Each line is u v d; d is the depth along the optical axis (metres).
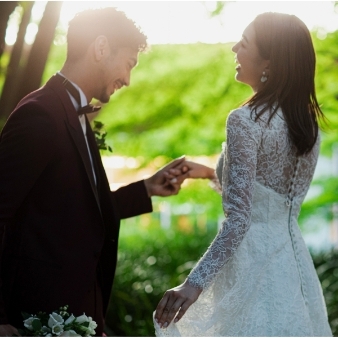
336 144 8.89
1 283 2.83
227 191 2.83
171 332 2.83
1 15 4.15
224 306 2.87
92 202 3.04
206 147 8.84
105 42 3.13
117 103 8.48
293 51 2.95
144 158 9.19
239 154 2.82
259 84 3.05
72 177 3.00
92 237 3.02
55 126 2.96
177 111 8.38
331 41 7.29
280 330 2.86
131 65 3.23
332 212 9.77
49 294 2.92
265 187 2.94
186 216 11.38
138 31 3.20
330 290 6.55
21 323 2.94
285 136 2.94
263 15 3.02
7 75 4.89
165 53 8.12
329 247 8.56
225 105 8.04
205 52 8.02
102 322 3.22
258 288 2.90
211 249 2.76
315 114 3.05
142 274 7.02
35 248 2.95
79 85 3.14
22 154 2.87
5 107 4.84
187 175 3.81
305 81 2.96
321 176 9.41
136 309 6.16
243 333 2.86
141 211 3.76
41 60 4.34
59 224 2.96
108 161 9.44
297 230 3.04
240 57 3.04
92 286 3.05
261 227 2.94
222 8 6.99
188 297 2.72
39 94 3.05
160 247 8.98
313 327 2.98
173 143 8.83
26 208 2.98
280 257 2.93
